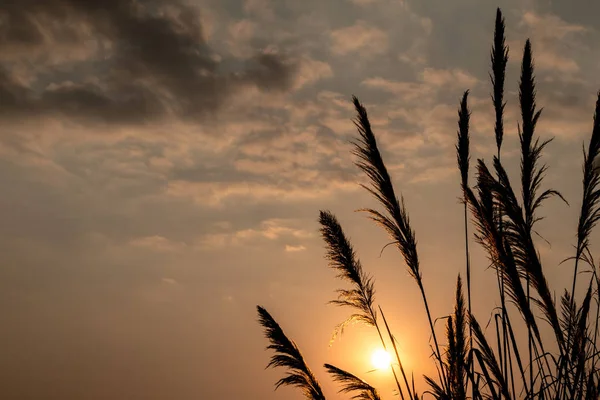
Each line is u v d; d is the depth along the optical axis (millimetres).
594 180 3348
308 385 4113
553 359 3176
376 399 3871
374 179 3859
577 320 3174
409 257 3809
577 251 3344
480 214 3412
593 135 3396
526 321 3170
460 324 3639
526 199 3459
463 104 3936
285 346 4230
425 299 3820
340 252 4324
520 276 3152
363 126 3879
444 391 3543
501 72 3789
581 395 3039
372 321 4137
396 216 3846
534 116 3535
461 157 3865
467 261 3730
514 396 3240
